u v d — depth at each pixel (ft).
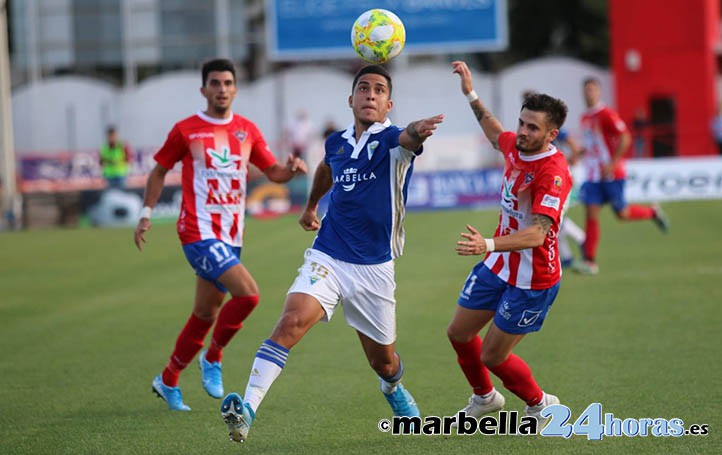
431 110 337.52
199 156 80.94
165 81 341.41
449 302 124.06
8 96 260.21
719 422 70.44
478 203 248.52
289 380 87.25
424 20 314.96
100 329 114.21
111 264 172.35
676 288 126.11
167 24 342.44
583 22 471.62
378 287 67.05
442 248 176.35
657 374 84.28
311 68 343.67
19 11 345.92
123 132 344.28
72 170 292.20
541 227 63.82
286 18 319.06
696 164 242.99
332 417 75.20
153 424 74.95
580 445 66.64
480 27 312.91
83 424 75.25
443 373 88.02
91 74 394.52
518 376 68.54
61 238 218.59
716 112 320.29
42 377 91.30
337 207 67.72
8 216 247.09
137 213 244.22
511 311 66.95
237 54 343.67
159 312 124.36
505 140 69.87
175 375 79.20
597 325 105.70
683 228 189.47
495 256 68.39
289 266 161.58
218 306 80.74
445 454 65.21
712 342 95.40
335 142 68.80
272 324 114.52
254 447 68.18
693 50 316.81
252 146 84.23
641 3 318.86
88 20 343.05
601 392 79.25
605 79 331.98
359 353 97.50
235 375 90.43
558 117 64.95
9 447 69.67
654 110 324.60
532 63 333.21
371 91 66.33
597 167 143.33
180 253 183.62
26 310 128.57
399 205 67.10
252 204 247.91
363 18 71.10
